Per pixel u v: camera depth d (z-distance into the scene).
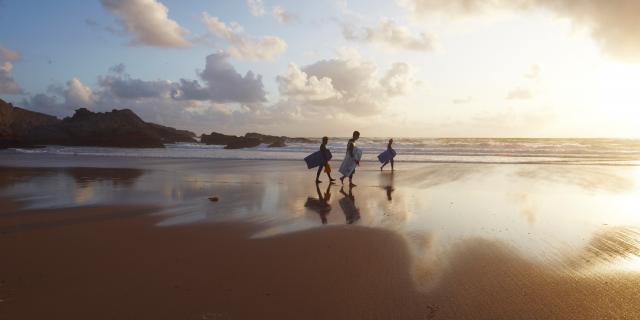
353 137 14.09
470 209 9.40
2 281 4.94
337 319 3.97
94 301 4.38
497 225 7.75
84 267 5.43
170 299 4.43
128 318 4.00
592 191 12.23
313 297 4.47
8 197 11.20
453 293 4.55
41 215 8.76
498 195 11.48
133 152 39.53
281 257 5.84
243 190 12.62
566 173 17.62
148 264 5.55
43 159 27.95
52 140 55.97
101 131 57.28
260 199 10.91
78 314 4.08
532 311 4.11
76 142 55.66
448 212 9.04
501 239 6.72
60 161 25.91
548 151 36.72
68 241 6.69
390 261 5.63
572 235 6.99
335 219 8.36
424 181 14.88
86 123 59.56
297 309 4.19
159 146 54.44
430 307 4.21
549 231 7.27
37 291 4.64
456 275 5.09
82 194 11.77
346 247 6.30
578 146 44.59
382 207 9.70
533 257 5.77
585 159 26.81
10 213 8.98
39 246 6.39
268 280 4.96
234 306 4.26
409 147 43.44
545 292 4.56
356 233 7.15
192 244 6.51
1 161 25.91
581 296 4.45
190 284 4.84
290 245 6.43
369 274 5.14
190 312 4.13
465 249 6.17
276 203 10.29
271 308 4.21
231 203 10.28
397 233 7.13
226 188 13.09
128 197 11.23
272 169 20.23
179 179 15.67
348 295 4.52
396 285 4.79
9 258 5.80
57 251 6.14
